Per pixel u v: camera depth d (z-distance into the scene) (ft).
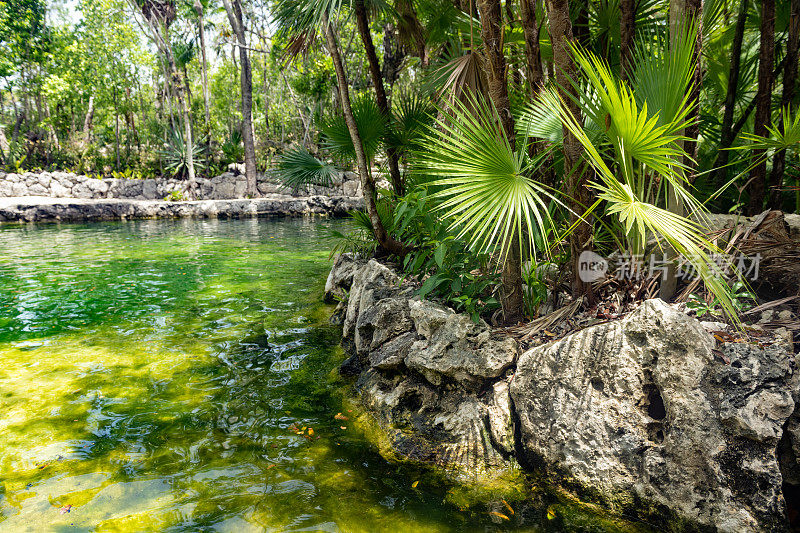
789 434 7.38
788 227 9.63
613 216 10.98
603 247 11.78
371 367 12.14
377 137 17.16
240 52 76.18
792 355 7.61
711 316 9.07
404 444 9.67
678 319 8.07
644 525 7.62
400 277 14.07
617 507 7.91
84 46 83.46
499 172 8.87
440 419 9.86
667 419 7.90
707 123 17.60
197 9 80.74
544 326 10.27
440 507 7.98
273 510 7.80
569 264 11.19
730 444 7.36
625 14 11.44
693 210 9.30
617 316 9.62
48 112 94.94
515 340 10.22
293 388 12.27
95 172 83.10
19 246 36.96
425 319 10.95
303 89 67.82
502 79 10.14
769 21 12.43
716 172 17.12
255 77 103.45
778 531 6.85
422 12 19.26
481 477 8.81
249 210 65.72
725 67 18.84
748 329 8.42
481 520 7.69
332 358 14.17
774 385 7.41
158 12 81.56
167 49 81.05
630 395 8.38
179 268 28.22
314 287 23.18
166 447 9.66
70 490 8.30
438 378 10.37
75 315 18.52
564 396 8.93
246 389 12.23
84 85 83.61
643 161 8.61
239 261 30.55
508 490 8.46
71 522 7.49
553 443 8.76
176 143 80.59
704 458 7.41
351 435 10.14
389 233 17.02
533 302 10.85
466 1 16.10
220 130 102.12
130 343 15.44
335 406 11.37
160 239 41.75
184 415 10.93
